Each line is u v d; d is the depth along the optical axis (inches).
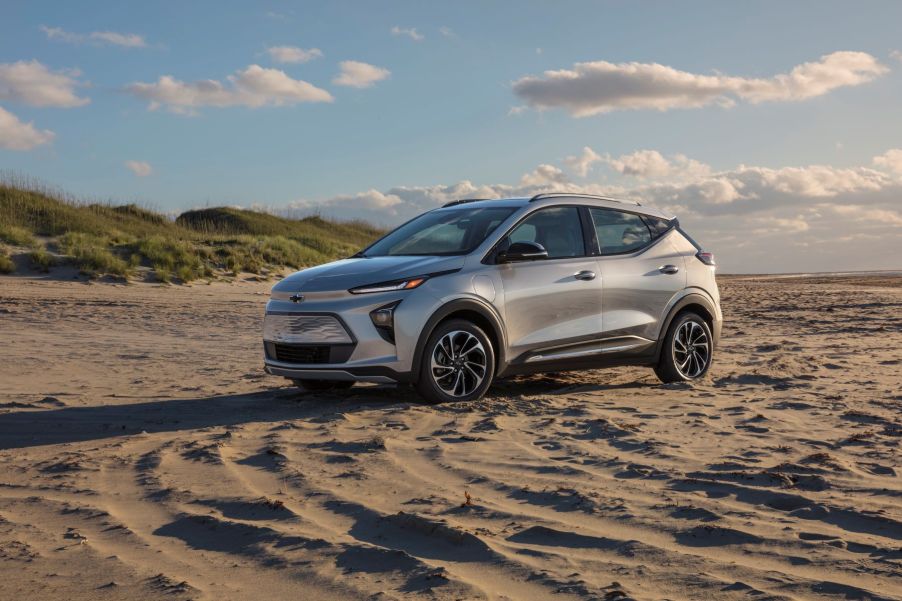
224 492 168.4
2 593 116.4
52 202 1248.2
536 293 286.2
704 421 235.8
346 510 155.1
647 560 126.3
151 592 116.6
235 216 1705.2
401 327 261.3
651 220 329.4
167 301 740.0
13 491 171.2
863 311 673.6
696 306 331.0
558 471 181.3
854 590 113.1
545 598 112.2
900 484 167.5
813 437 213.2
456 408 258.2
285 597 114.7
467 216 301.9
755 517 146.8
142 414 256.1
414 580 119.6
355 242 1833.2
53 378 334.6
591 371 355.9
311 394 295.1
